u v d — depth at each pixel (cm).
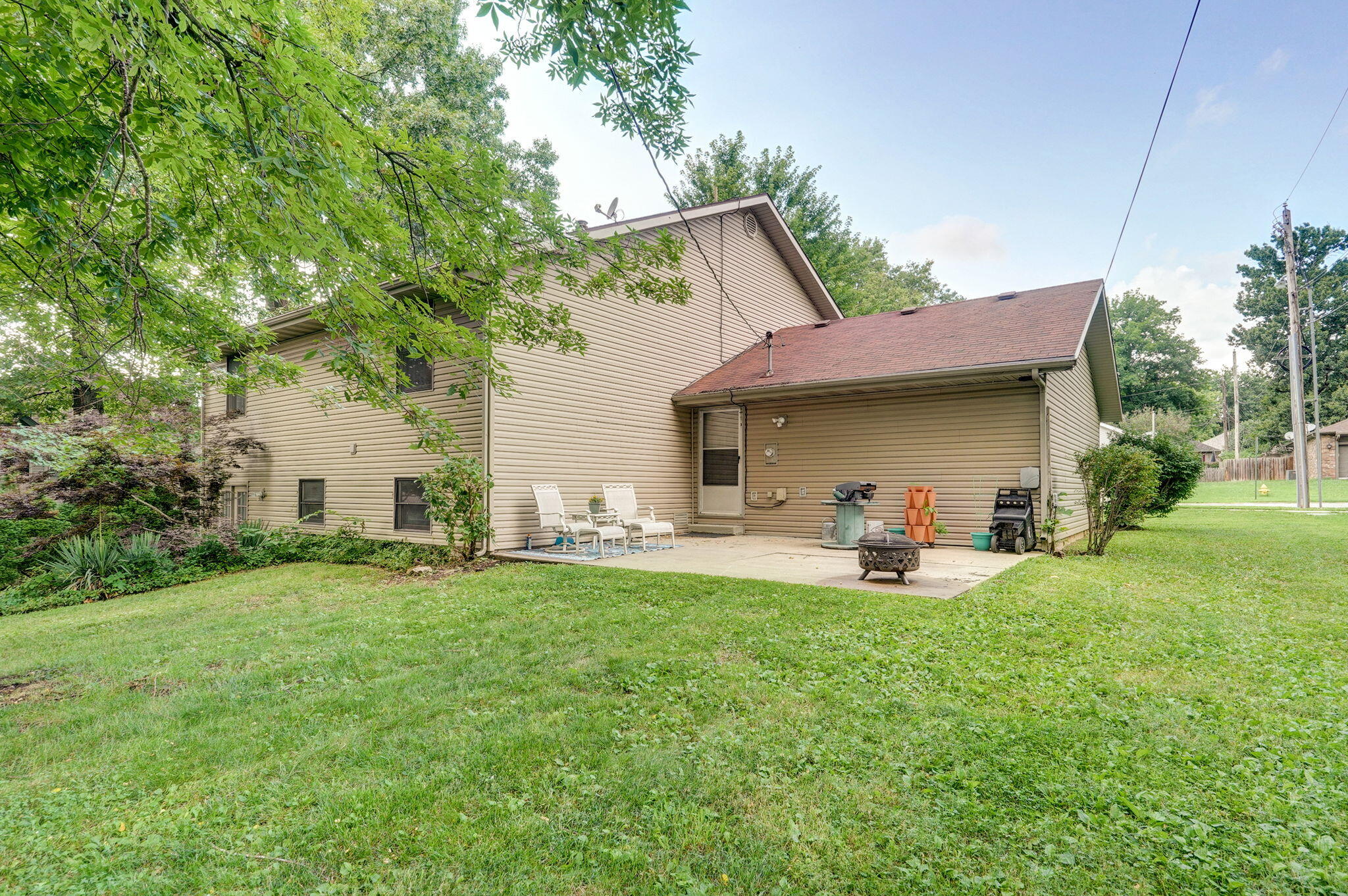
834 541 1005
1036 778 271
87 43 233
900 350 1087
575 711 351
